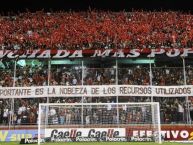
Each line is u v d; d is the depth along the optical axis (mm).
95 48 26953
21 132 21844
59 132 18203
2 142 20297
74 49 26062
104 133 18203
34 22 35531
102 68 24453
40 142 18016
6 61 25250
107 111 19812
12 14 40406
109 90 22469
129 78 24672
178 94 22328
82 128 18203
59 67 25828
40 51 24391
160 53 24328
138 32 32875
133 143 17406
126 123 19484
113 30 32969
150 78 23031
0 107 23109
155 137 18719
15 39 30906
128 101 23625
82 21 35906
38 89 22562
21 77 25484
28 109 23109
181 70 24781
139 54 24359
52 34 32625
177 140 20453
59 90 22531
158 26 34219
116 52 24391
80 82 24438
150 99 23594
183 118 22250
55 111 19453
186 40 29938
